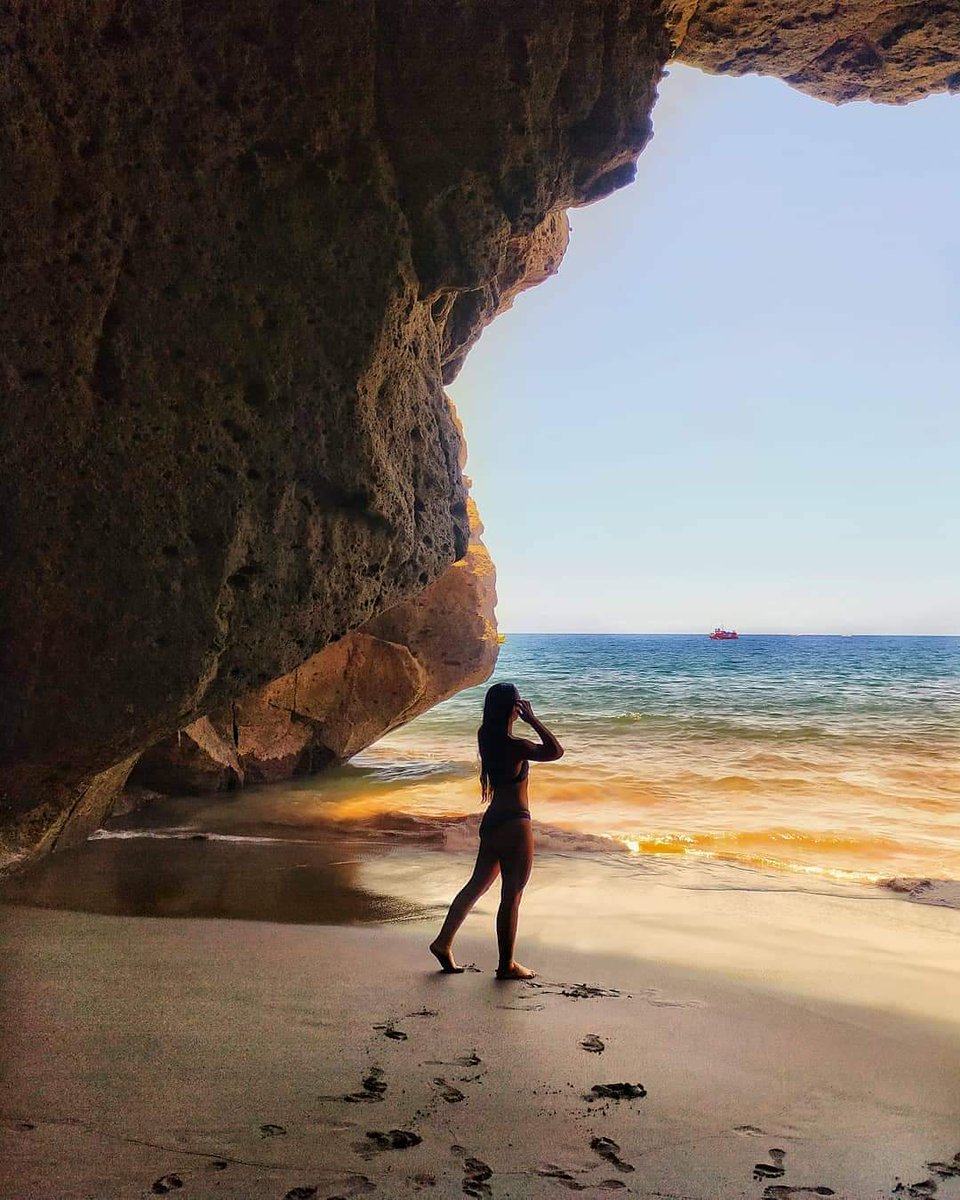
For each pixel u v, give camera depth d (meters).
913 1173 2.85
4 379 5.59
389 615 14.49
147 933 5.57
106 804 8.65
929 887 7.26
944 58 7.83
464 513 8.20
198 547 5.88
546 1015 4.20
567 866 8.14
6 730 5.75
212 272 5.91
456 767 15.85
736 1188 2.72
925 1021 4.31
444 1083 3.38
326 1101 3.18
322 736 14.09
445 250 6.55
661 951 5.48
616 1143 2.97
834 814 10.98
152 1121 2.97
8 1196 2.46
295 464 6.19
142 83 5.74
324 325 6.20
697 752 16.83
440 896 7.03
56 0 5.55
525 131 6.49
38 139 5.58
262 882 7.40
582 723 22.28
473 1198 2.58
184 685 5.79
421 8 6.21
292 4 5.93
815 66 8.13
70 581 5.70
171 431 5.82
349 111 6.15
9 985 4.44
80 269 5.66
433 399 7.81
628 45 6.80
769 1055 3.82
